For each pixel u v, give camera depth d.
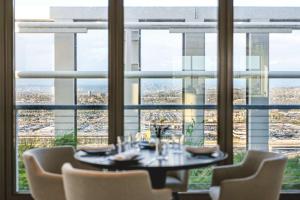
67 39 4.63
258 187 3.17
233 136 4.51
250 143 4.55
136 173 2.66
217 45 4.50
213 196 3.31
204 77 4.56
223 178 3.64
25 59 4.59
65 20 4.61
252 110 4.55
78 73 4.60
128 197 2.67
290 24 4.57
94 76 4.57
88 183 2.70
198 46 4.57
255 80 4.54
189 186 4.52
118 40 4.46
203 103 4.57
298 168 4.64
